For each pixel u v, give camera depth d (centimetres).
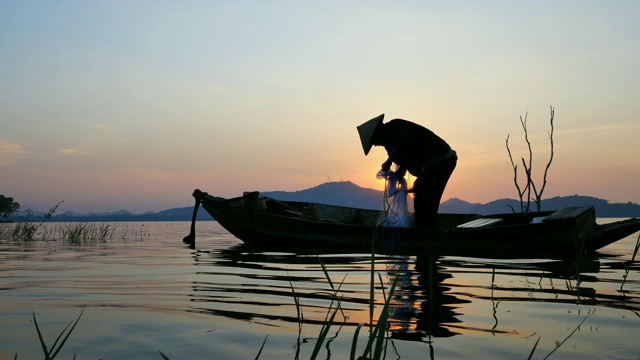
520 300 349
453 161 819
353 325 280
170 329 271
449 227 1039
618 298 358
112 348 236
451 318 294
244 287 416
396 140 803
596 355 223
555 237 712
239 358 221
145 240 1202
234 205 1100
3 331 270
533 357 220
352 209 1100
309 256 703
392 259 638
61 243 1071
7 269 562
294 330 269
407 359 218
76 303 348
